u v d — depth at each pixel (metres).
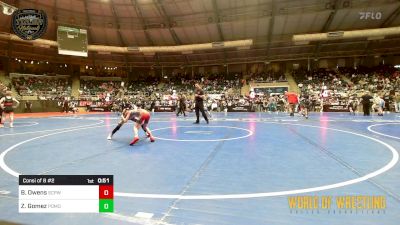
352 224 2.56
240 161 5.23
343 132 9.62
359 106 25.88
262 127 11.87
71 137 9.13
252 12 31.20
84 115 25.80
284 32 33.59
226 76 42.94
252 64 43.44
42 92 35.56
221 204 3.09
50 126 13.53
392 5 27.58
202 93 13.79
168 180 4.03
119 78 45.84
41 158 5.68
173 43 37.88
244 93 37.38
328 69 39.47
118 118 20.33
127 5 33.12
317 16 30.25
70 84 41.16
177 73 46.66
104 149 6.72
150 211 2.93
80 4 32.66
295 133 9.52
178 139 8.37
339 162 5.02
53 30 34.09
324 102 27.70
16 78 36.84
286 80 37.78
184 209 2.97
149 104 33.09
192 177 4.18
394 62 38.09
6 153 6.29
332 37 31.52
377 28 31.08
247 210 2.91
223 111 30.03
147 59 43.03
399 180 3.85
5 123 15.62
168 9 32.97
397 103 22.78
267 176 4.16
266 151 6.21
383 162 4.98
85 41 33.78
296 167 4.69
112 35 37.16
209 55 41.06
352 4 28.12
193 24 34.19
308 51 37.88
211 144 7.34
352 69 37.97
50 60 39.62
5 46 34.53
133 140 8.05
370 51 36.84
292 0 29.02
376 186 3.60
